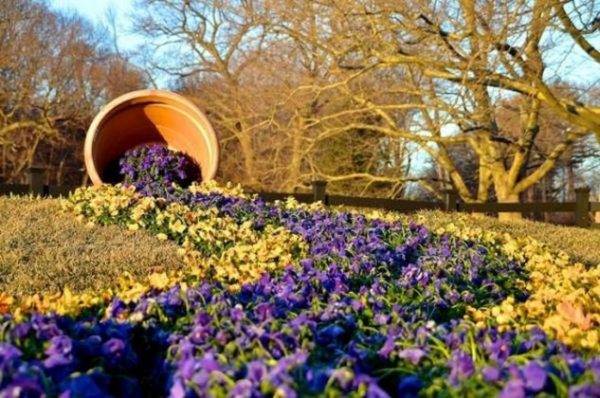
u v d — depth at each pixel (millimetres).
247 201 8453
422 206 11805
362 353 2275
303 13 13109
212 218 7062
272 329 2498
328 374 1903
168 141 10516
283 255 5586
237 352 2248
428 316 3375
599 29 11055
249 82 19844
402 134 15453
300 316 2609
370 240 6203
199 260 5574
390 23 12070
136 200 7387
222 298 3074
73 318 3018
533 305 3621
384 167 20156
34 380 1738
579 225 12820
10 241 5789
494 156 16328
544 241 9531
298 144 16969
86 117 25781
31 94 23141
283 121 18234
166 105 9906
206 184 9219
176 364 2268
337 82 13891
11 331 2234
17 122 23375
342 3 11992
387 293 3809
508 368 2004
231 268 4852
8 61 21672
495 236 7621
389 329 2711
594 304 3785
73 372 2068
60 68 24156
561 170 28203
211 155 9922
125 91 27609
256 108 17891
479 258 5438
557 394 1778
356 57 13656
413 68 14727
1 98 22562
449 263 5031
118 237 6324
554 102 11922
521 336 2605
